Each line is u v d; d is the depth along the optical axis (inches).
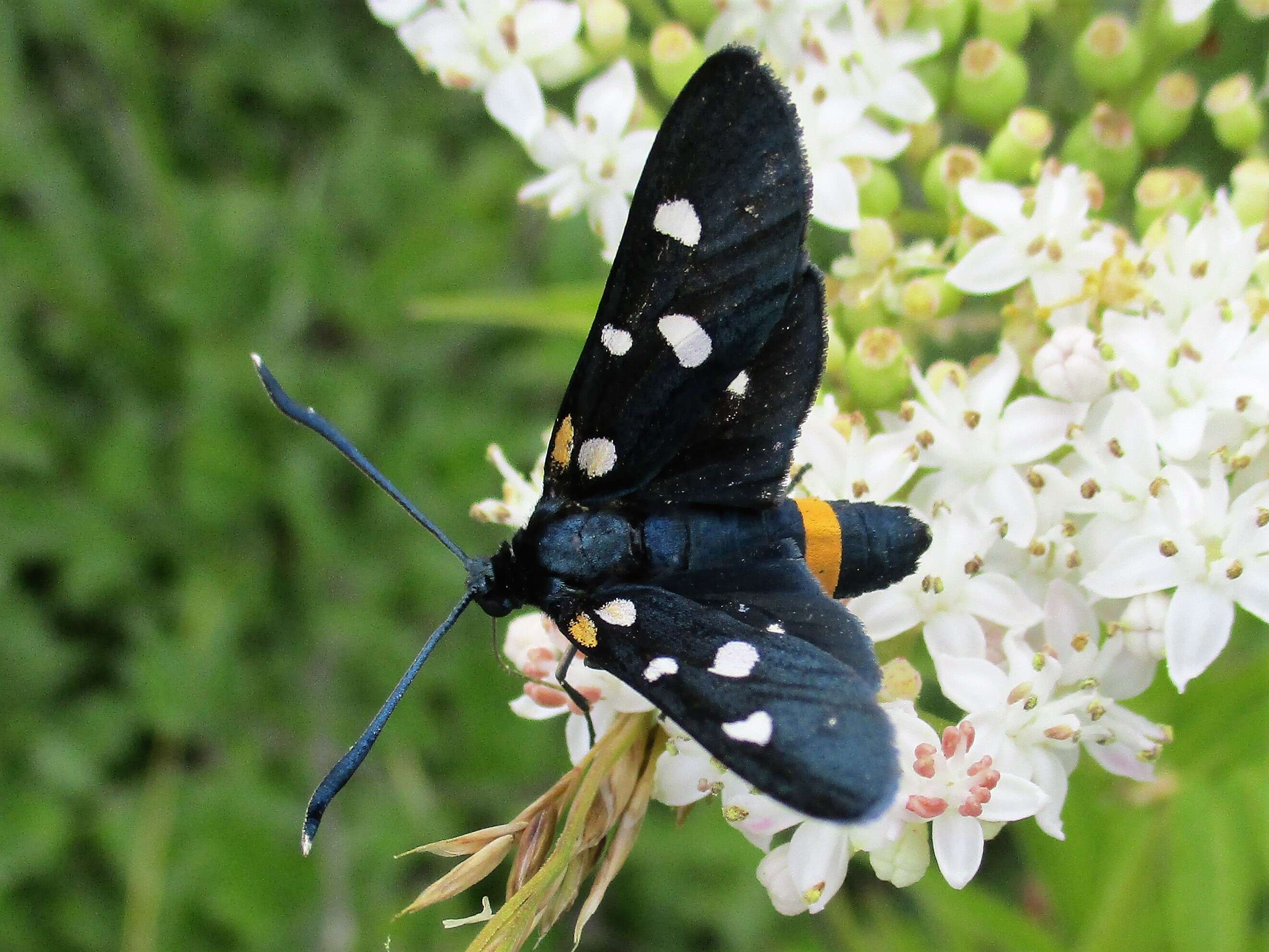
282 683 5.9
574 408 3.5
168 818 5.6
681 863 5.4
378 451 5.9
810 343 3.5
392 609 5.9
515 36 4.3
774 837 3.9
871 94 4.3
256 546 6.0
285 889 5.5
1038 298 4.0
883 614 3.7
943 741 3.6
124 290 6.1
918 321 4.2
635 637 3.3
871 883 5.5
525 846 3.4
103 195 6.3
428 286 6.1
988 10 4.4
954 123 4.7
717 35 4.4
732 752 3.1
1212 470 3.7
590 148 4.3
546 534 3.4
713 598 3.3
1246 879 4.1
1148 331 3.9
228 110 6.4
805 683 3.1
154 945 5.4
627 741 3.4
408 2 4.4
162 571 5.9
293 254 6.1
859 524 3.4
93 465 5.9
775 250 3.4
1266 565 3.7
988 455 3.8
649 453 3.4
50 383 6.1
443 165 6.5
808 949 5.2
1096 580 3.7
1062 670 3.7
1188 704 4.1
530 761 5.7
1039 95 4.8
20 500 5.8
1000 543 3.8
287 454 5.9
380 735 5.7
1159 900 4.2
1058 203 4.0
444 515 5.8
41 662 5.7
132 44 6.2
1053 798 3.7
